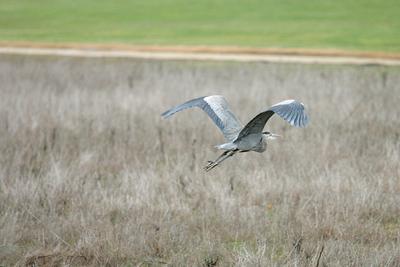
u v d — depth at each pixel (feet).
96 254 35.83
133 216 40.60
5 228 38.65
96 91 79.46
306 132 58.90
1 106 68.59
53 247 37.50
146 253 36.78
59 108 67.51
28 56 117.19
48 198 43.37
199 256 35.88
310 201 43.16
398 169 48.14
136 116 65.26
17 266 34.78
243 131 27.27
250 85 82.23
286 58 110.22
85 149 55.06
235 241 38.70
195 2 178.81
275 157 52.26
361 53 112.06
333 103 69.72
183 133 59.11
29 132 58.59
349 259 34.06
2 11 174.50
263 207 43.21
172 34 139.85
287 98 73.56
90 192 44.60
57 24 156.56
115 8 175.22
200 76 89.56
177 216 41.34
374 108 67.05
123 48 125.08
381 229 39.37
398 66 100.22
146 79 88.17
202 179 46.96
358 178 45.98
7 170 49.03
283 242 38.29
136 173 47.96
